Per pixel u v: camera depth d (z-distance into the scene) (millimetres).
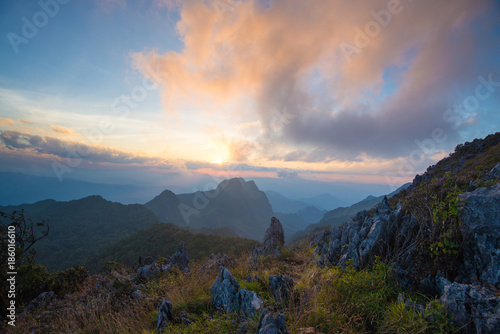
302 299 4527
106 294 7297
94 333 5535
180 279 8125
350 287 4547
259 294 5355
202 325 4602
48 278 9734
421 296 4207
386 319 3525
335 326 3623
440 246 4160
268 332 3117
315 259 9242
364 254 5836
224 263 9633
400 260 5059
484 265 3646
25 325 6305
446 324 3014
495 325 2617
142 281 9328
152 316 5734
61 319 6207
